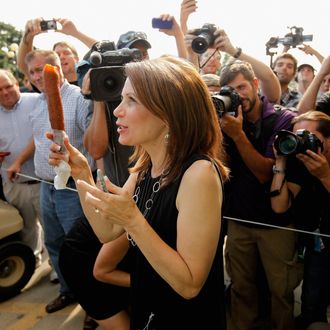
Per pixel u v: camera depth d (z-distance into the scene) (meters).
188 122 1.12
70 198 2.71
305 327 2.22
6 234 3.08
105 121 2.19
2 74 3.04
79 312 2.90
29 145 3.15
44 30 2.95
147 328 1.29
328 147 1.93
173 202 1.14
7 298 3.11
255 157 2.03
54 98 1.17
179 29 2.77
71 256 1.90
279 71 3.71
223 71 2.19
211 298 1.25
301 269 2.27
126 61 1.97
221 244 1.27
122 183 2.30
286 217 2.07
